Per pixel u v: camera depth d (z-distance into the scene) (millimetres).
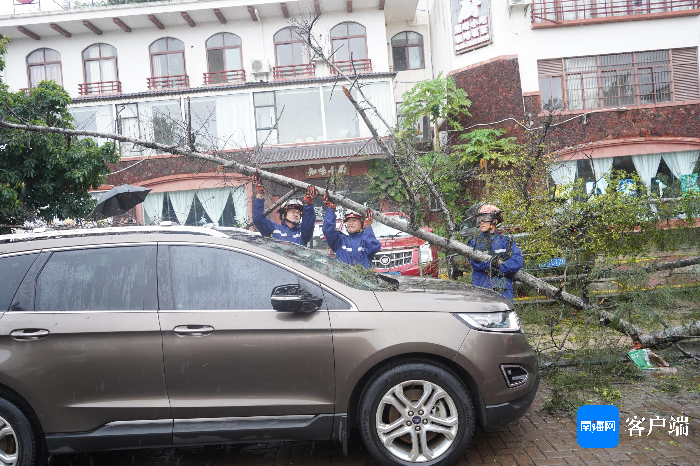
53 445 2967
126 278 3148
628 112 16344
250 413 3031
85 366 2979
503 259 4766
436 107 16547
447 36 18094
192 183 17578
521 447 3361
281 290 3010
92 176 10445
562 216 5301
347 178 17312
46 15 18656
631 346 5023
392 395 3053
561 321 5297
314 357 3035
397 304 3154
